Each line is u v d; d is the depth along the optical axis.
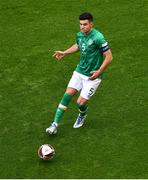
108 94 38.97
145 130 35.47
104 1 50.34
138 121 36.31
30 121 36.66
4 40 45.44
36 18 48.25
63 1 50.44
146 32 45.88
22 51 43.91
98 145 34.34
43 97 38.88
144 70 41.28
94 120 36.59
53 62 42.56
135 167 32.53
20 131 35.72
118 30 46.38
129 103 38.03
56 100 38.59
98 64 33.69
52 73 41.38
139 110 37.31
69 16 48.34
